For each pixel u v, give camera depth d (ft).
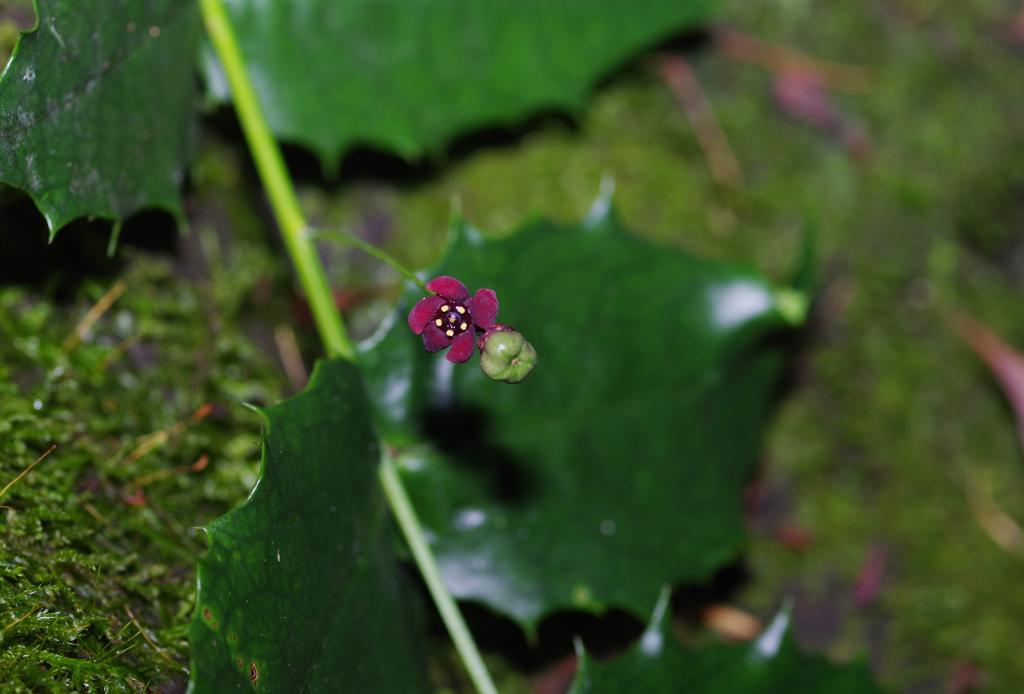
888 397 1.49
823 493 1.47
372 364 1.26
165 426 1.27
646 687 1.25
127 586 1.20
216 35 1.28
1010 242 1.54
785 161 1.51
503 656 1.37
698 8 1.40
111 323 1.28
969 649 1.45
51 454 1.21
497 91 1.37
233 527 1.13
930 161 1.52
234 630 1.12
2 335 1.23
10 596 1.15
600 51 1.38
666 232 1.48
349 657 1.18
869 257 1.50
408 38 1.34
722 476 1.34
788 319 1.32
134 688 1.16
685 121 1.50
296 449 1.17
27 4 1.29
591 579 1.29
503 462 1.28
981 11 1.56
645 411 1.31
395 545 1.25
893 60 1.53
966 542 1.47
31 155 1.15
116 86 1.20
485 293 1.19
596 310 1.30
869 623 1.45
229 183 1.38
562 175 1.46
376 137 1.34
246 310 1.36
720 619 1.43
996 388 1.51
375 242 1.43
